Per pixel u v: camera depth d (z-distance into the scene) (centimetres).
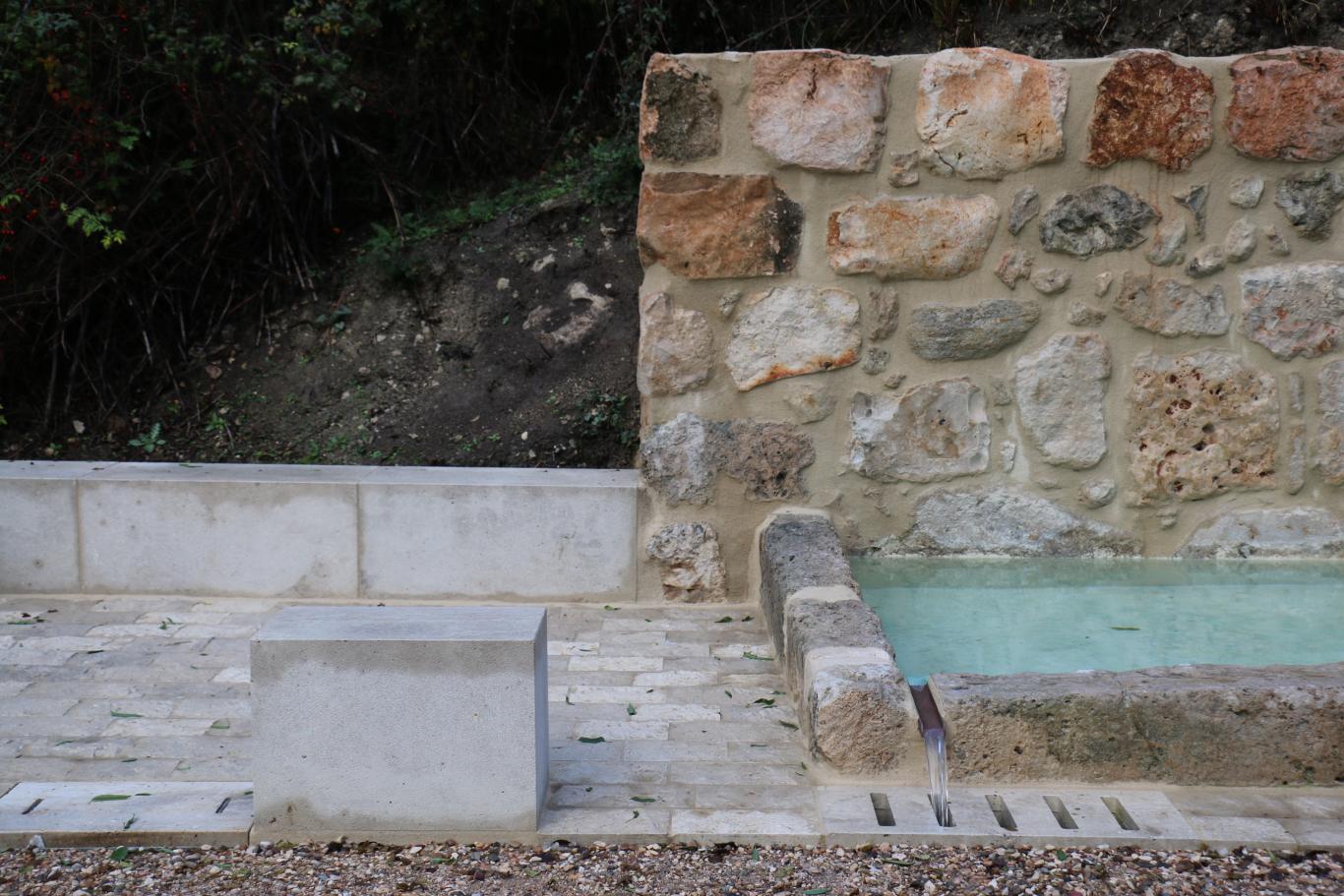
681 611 483
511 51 750
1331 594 460
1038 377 493
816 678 332
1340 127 479
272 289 663
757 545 486
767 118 468
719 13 729
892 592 459
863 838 296
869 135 470
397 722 293
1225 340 494
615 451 577
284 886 275
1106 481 501
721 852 292
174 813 305
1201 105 476
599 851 293
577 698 387
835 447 492
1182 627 423
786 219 474
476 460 573
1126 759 323
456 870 283
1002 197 480
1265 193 485
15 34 560
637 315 619
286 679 291
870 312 484
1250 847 293
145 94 613
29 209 589
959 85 469
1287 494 504
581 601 490
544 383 600
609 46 736
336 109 689
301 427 599
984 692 324
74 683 395
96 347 635
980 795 318
